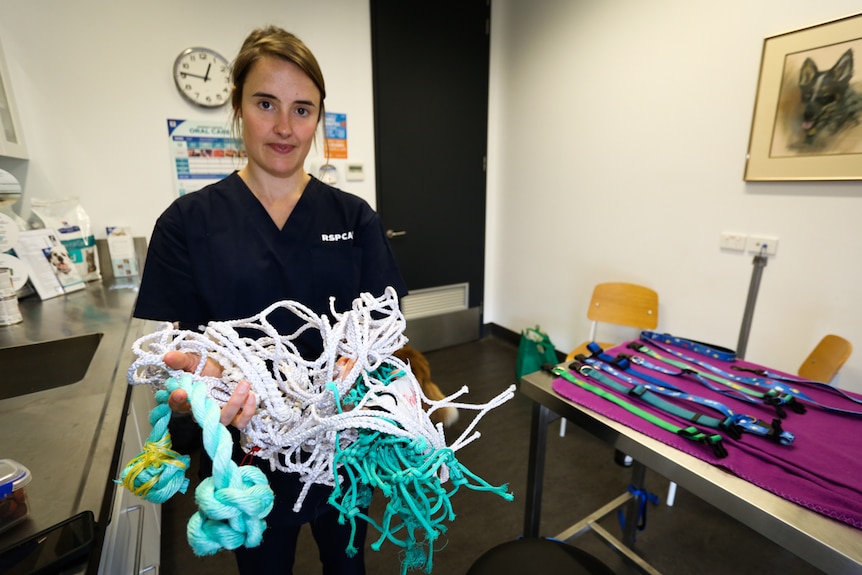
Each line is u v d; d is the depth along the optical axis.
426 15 2.66
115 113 1.99
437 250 3.07
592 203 2.48
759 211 1.75
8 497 0.52
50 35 1.82
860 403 0.99
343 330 0.58
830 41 1.47
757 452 0.82
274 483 0.73
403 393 0.60
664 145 2.07
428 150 2.86
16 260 1.52
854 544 0.63
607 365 1.21
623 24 2.17
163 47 2.04
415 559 0.54
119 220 2.08
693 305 2.04
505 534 1.50
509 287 3.25
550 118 2.68
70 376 1.22
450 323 3.26
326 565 0.91
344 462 0.55
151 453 0.45
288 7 2.29
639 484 1.39
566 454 1.95
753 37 1.69
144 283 0.84
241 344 0.53
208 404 0.44
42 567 0.43
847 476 0.75
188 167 2.18
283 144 0.80
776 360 1.77
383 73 2.59
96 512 0.50
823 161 1.53
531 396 1.17
